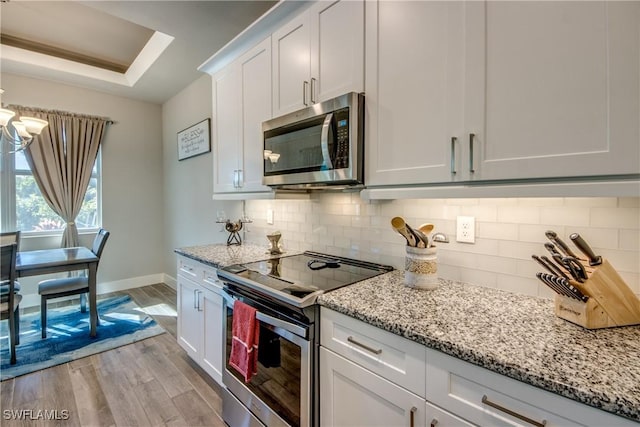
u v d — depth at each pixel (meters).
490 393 0.78
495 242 1.28
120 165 4.09
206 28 2.39
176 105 3.98
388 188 1.28
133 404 1.87
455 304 1.12
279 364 1.35
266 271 1.60
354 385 1.09
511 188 0.96
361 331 1.07
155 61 2.99
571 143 0.84
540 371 0.70
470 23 1.02
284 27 1.73
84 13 2.57
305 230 2.13
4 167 3.38
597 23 0.80
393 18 1.24
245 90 2.05
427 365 0.89
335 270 1.61
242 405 1.57
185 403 1.89
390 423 0.99
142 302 3.65
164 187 4.42
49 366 2.27
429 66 1.13
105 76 3.57
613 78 0.78
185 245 3.88
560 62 0.86
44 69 3.25
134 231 4.23
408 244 1.32
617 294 0.91
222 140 2.32
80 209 3.82
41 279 3.62
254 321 1.41
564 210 1.11
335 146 1.38
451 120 1.07
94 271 2.79
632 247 0.98
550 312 1.04
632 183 0.77
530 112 0.91
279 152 1.70
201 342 2.07
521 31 0.92
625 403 0.60
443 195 1.11
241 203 2.81
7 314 2.29
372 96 1.31
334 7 1.45
